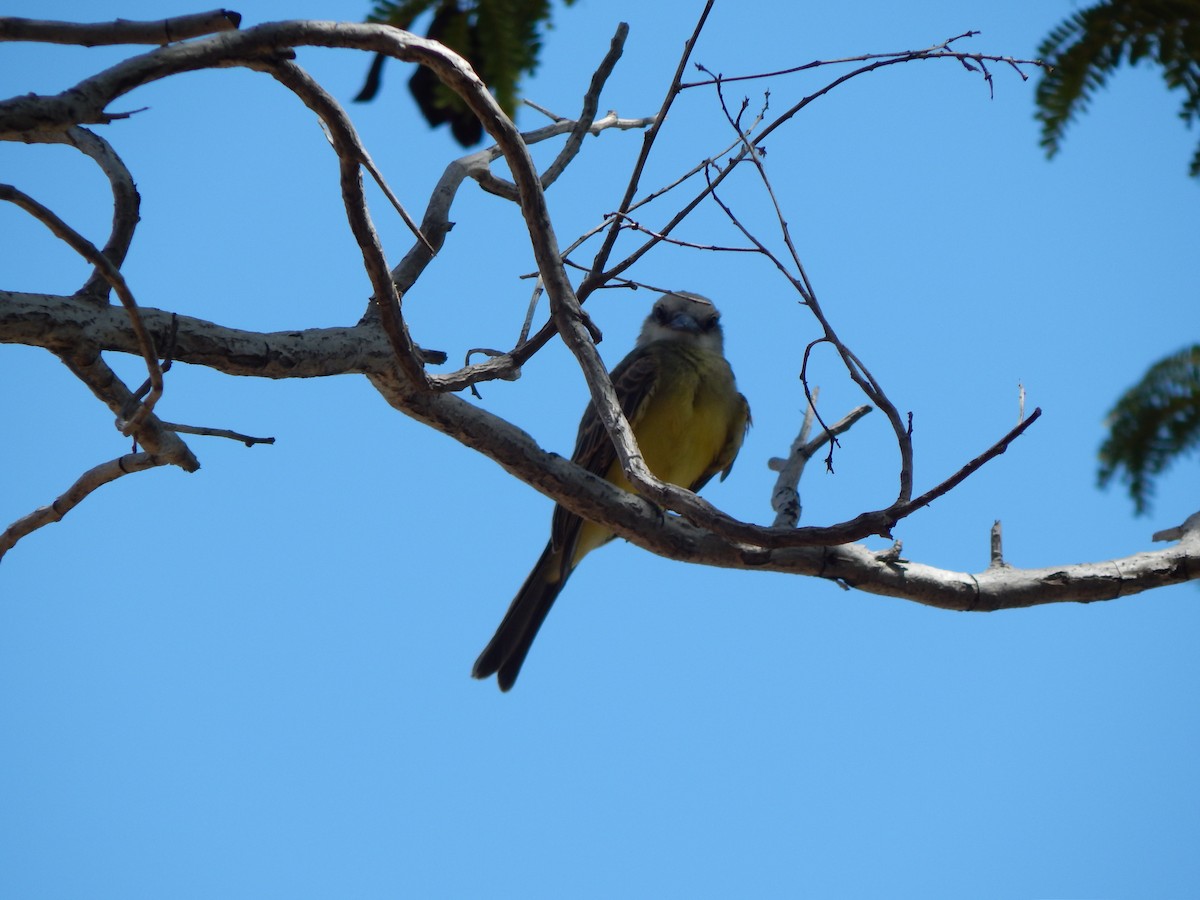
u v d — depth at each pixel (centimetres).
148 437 666
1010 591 812
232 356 641
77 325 592
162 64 482
